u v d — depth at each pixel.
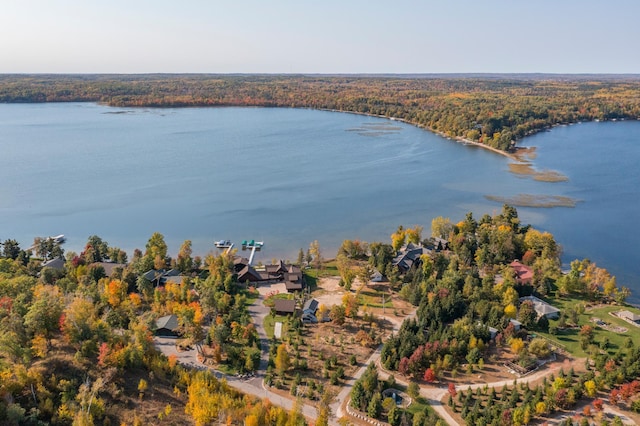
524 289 134.75
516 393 90.38
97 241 158.12
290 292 138.75
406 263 153.38
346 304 123.19
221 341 105.56
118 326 108.44
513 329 114.06
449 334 109.44
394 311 129.12
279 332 116.38
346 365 104.44
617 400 92.38
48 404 72.19
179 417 80.19
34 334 87.06
